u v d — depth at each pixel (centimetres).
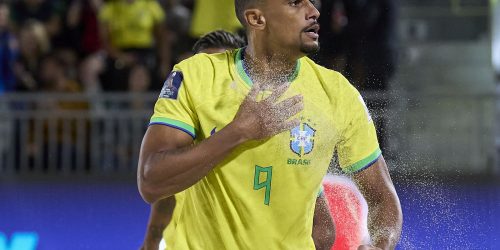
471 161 2934
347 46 2606
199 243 1023
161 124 980
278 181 991
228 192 997
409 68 3378
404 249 1169
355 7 2658
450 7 3609
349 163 1036
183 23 3145
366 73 2042
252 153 980
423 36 3581
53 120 2969
